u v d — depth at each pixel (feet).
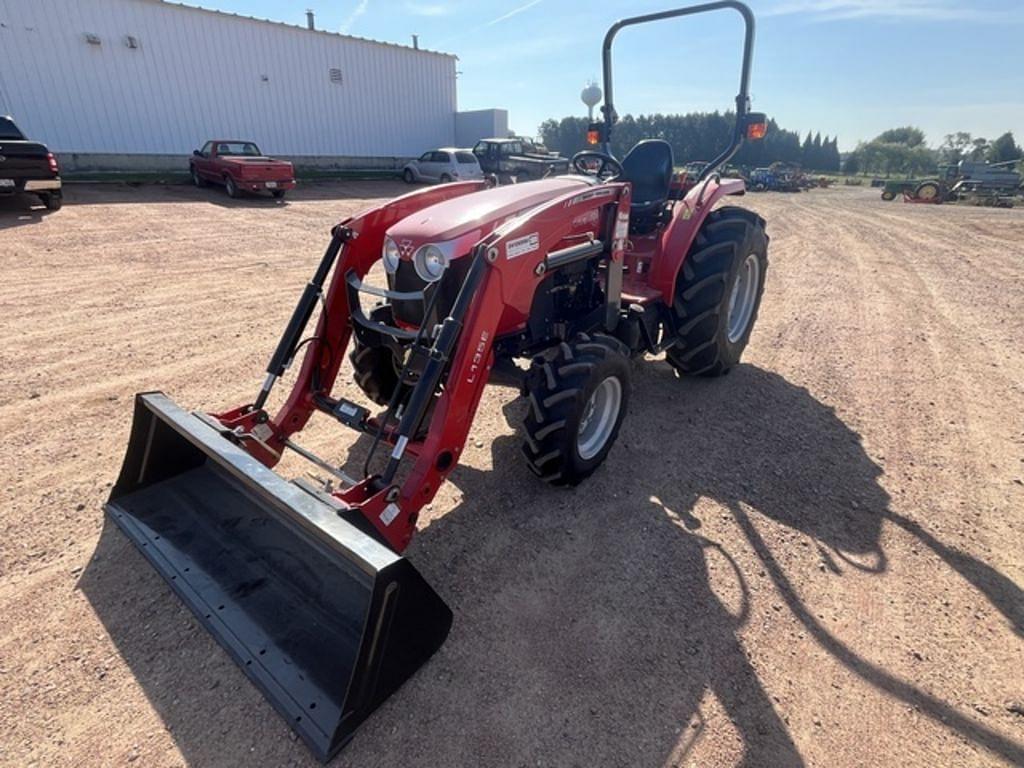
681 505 9.41
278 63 59.31
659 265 12.02
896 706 6.17
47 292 19.97
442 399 7.63
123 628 6.84
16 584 7.40
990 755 5.69
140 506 8.25
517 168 60.95
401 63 69.36
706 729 5.89
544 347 10.30
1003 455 11.07
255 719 5.87
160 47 51.39
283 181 45.88
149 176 50.70
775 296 22.36
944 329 18.40
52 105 46.96
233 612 6.65
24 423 11.27
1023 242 37.11
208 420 7.80
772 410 12.71
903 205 72.54
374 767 5.47
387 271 8.84
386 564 5.42
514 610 7.29
